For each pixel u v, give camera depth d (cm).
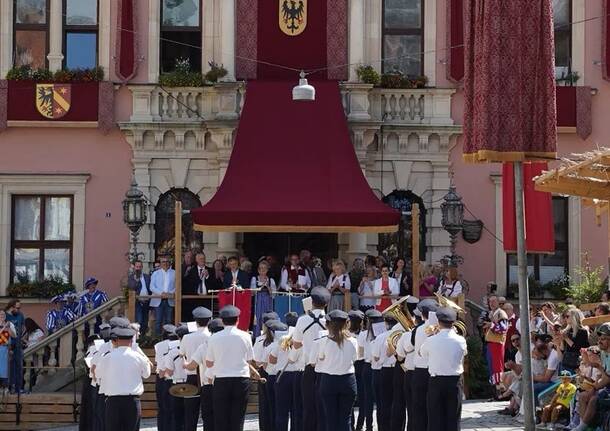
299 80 7888
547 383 5706
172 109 8219
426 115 8269
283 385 5478
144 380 6994
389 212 7338
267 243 8181
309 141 7719
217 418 4991
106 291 8225
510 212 7194
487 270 8275
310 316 5078
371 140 8169
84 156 8256
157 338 7056
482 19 4638
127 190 8238
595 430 5034
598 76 8338
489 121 4578
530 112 4603
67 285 8150
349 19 8238
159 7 8300
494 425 5706
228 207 7338
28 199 8294
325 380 4853
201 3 8319
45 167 8244
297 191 7469
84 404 5822
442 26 8319
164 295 7106
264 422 5647
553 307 6669
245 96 7962
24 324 7519
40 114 8181
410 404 5034
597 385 5022
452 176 8275
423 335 4828
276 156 7638
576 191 5462
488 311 7212
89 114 8181
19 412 6900
